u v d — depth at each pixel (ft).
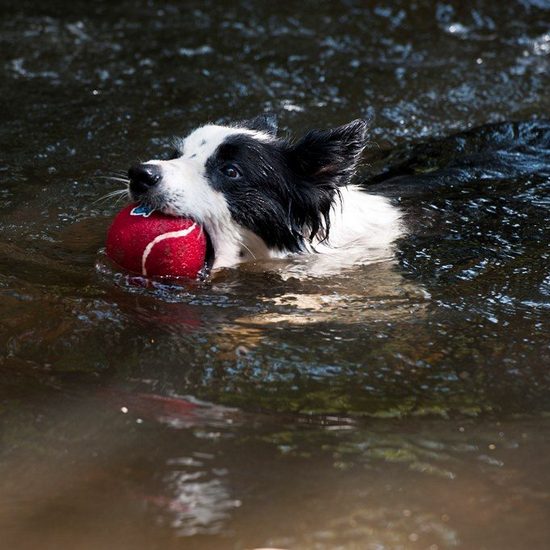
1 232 22.74
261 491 13.05
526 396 15.70
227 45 39.14
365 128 22.34
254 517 12.50
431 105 33.35
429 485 13.25
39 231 22.94
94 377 16.12
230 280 20.72
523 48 39.78
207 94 33.58
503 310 18.90
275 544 11.96
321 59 37.78
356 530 12.26
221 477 13.34
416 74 36.42
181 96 33.32
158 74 35.65
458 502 12.88
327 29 41.52
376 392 15.75
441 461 13.83
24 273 20.30
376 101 33.45
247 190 21.50
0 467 13.64
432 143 29.14
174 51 38.22
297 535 12.15
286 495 12.96
